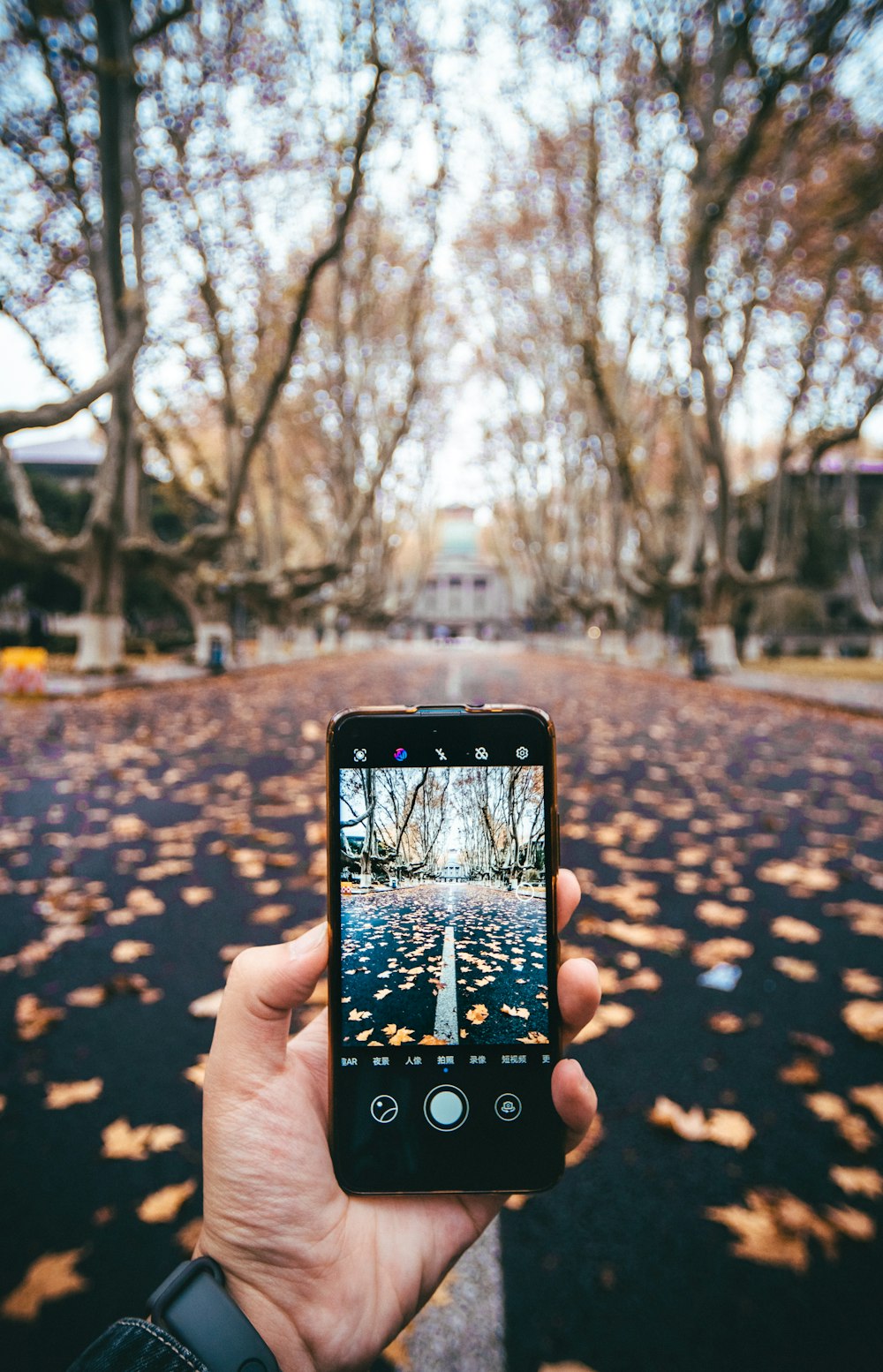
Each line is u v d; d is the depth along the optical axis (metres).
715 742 11.22
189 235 16.30
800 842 5.88
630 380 27.47
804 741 11.41
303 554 49.56
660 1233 2.10
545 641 59.16
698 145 15.99
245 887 4.74
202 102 14.73
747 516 31.98
